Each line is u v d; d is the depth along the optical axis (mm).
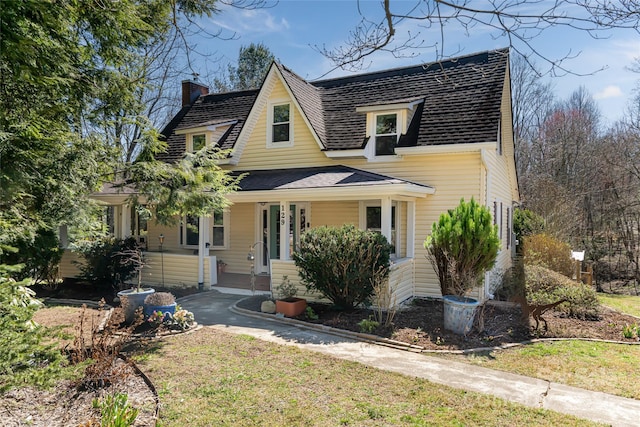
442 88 12828
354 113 13617
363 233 9039
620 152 24250
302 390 5137
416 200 11781
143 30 7777
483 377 5742
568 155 28234
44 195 7352
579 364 6363
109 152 9508
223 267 14758
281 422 4336
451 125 11500
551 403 4953
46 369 4387
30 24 4781
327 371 5797
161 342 7008
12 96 5996
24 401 4684
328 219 13234
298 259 9359
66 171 7480
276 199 10961
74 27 6805
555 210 20219
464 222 9055
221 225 15156
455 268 8953
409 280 11414
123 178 10383
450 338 7484
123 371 5328
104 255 11688
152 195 8922
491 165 12117
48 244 11727
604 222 23172
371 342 7316
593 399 5094
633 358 6727
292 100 13617
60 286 12391
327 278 8977
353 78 15406
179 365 5898
